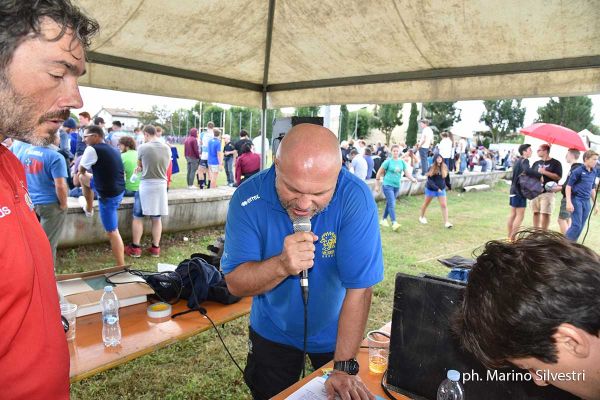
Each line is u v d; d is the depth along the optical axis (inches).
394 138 1493.6
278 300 58.7
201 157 363.9
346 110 1208.8
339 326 52.8
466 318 27.5
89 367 59.9
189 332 73.7
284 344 61.9
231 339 127.0
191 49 118.2
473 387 40.0
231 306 86.4
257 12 109.4
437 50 102.0
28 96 28.7
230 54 124.8
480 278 26.3
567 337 22.8
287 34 117.3
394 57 112.4
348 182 52.9
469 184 560.7
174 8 99.3
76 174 215.2
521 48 90.3
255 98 153.5
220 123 1460.4
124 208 205.3
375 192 371.2
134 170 197.5
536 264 24.0
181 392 98.6
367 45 110.6
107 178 155.0
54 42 28.3
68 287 81.1
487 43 93.0
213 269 91.3
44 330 37.3
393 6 93.9
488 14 84.4
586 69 84.6
